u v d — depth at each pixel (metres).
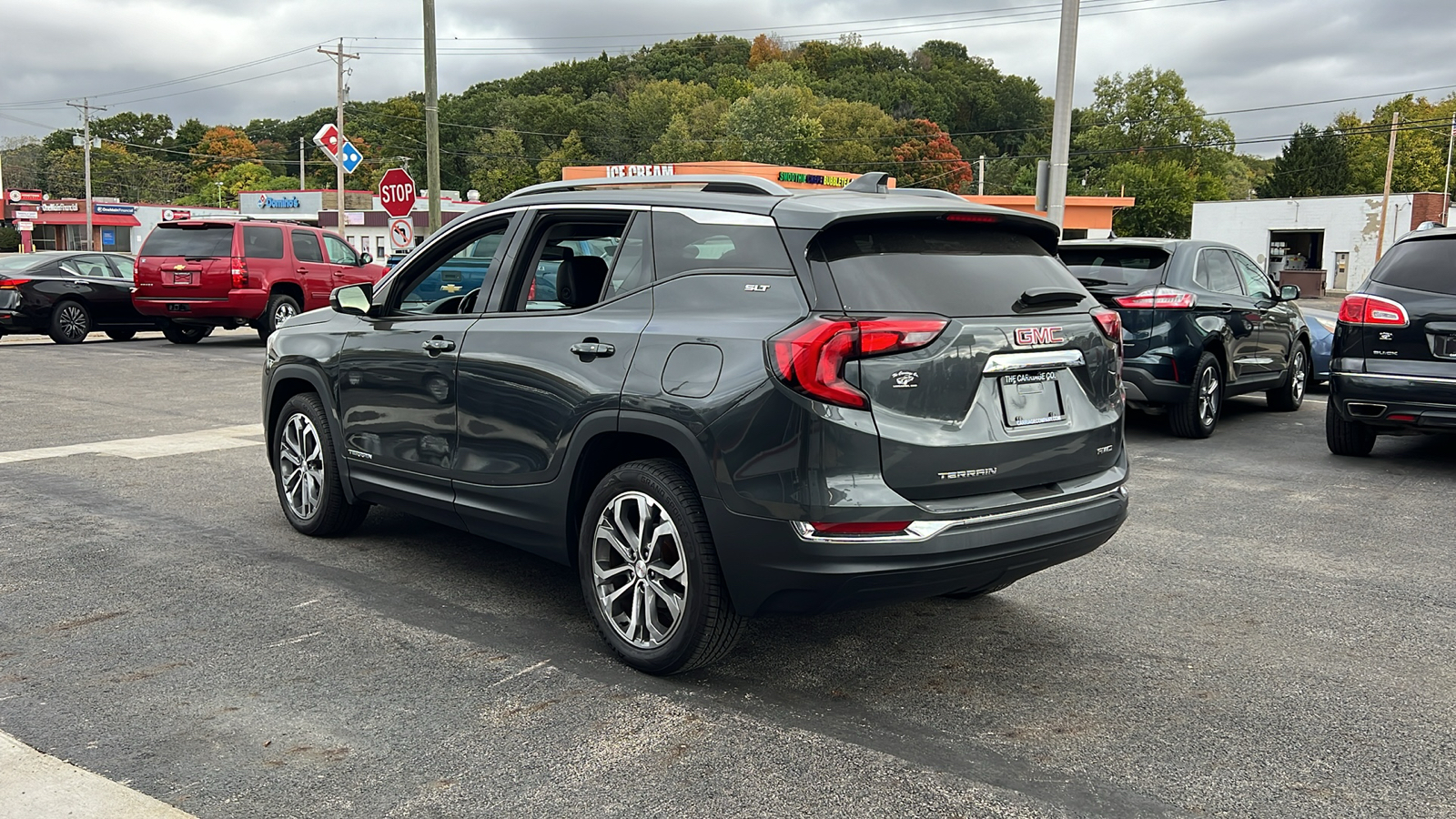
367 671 3.73
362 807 2.78
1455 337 7.09
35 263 17.12
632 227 3.94
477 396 4.27
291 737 3.20
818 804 2.82
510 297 4.32
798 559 3.24
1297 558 5.30
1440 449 8.47
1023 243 3.93
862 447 3.20
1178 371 8.57
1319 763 3.10
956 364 3.37
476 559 5.18
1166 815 2.78
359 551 5.29
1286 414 10.47
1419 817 2.79
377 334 4.88
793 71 139.25
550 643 4.03
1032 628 4.27
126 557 5.12
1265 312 9.68
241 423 9.15
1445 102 95.56
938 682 3.70
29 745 3.12
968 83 141.38
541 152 130.00
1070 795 2.88
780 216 3.49
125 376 12.65
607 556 3.85
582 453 3.84
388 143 126.56
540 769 3.01
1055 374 3.70
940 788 2.92
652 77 145.88
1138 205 95.19
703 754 3.11
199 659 3.83
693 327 3.54
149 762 3.03
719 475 3.37
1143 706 3.50
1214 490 6.86
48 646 3.94
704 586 3.48
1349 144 92.31
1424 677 3.78
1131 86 103.06
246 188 130.50
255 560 5.10
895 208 3.50
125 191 114.00
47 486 6.65
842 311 3.28
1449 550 5.46
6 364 13.91
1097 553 5.37
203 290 15.75
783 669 3.81
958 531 3.31
